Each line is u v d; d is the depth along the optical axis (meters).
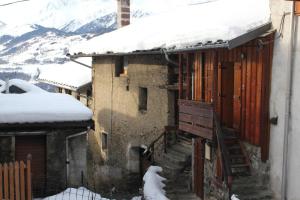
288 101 10.73
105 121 21.92
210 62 13.75
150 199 12.63
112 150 21.16
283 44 10.96
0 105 13.14
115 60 20.70
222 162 11.23
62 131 13.59
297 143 10.56
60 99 14.14
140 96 18.70
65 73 27.89
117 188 19.73
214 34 11.55
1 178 9.98
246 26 11.27
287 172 10.84
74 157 13.77
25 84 15.01
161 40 15.16
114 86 20.86
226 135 12.80
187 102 13.47
